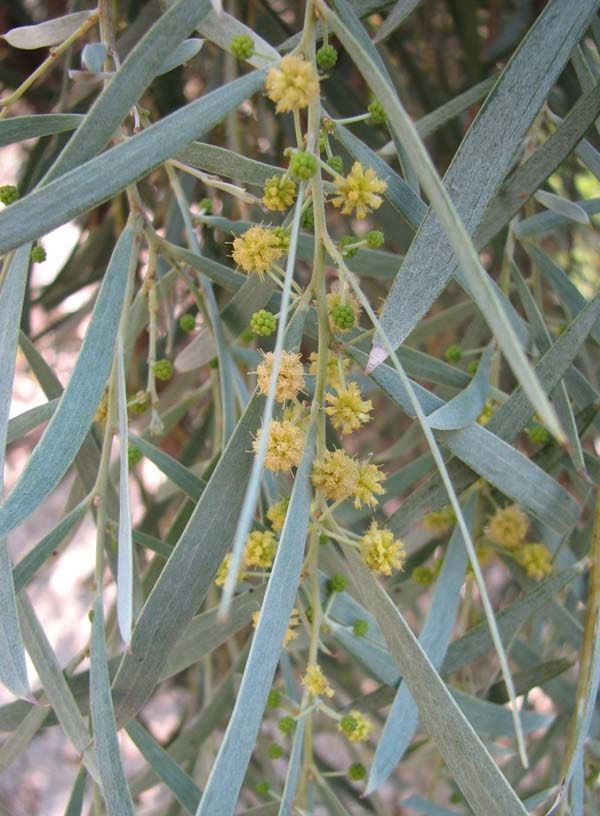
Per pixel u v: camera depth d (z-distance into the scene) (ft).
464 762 0.37
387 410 1.19
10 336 0.42
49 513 1.61
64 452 0.40
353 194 0.38
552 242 1.14
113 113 0.37
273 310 0.54
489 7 0.98
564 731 0.73
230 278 0.52
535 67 0.40
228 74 0.75
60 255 1.34
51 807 1.54
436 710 0.37
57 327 0.94
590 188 1.12
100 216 0.99
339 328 0.39
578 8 0.40
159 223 0.90
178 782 0.51
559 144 0.48
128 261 0.44
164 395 0.85
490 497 0.62
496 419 0.49
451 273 0.39
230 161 0.45
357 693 0.95
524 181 0.48
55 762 1.60
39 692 0.52
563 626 0.60
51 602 1.63
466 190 0.39
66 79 0.77
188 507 0.58
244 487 0.42
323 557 0.61
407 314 0.39
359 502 0.40
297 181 0.39
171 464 0.53
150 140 0.35
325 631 0.50
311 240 0.53
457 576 0.53
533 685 0.58
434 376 0.51
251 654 0.34
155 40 0.37
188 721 0.93
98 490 0.47
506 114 0.40
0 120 0.42
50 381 0.56
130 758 1.48
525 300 0.57
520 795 0.78
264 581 0.48
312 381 0.45
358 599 0.62
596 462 0.57
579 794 0.45
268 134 0.85
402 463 1.15
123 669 0.43
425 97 0.91
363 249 0.60
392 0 0.52
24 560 0.45
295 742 0.45
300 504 0.37
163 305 0.69
